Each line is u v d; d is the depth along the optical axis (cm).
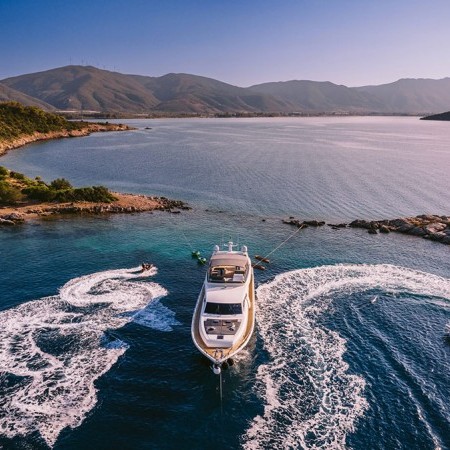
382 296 3912
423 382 2700
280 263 4747
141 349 3011
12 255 4756
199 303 3391
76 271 4344
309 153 14925
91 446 2158
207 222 6400
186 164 12256
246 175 10425
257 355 2992
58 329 3234
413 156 14300
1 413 2358
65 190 7419
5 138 16012
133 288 3981
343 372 2800
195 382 2678
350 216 6869
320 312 3609
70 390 2559
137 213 6888
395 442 2219
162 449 2158
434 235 5622
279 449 2170
